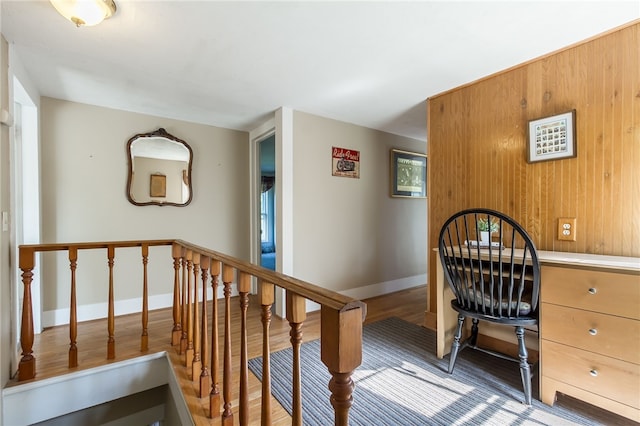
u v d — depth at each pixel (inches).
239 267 43.3
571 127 69.7
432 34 65.9
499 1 55.4
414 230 161.0
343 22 61.6
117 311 111.8
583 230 68.3
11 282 68.1
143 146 117.6
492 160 85.4
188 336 71.1
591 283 53.3
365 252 139.8
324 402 60.7
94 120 108.3
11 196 68.4
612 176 64.5
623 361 49.9
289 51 72.9
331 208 127.6
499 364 76.1
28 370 65.3
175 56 74.9
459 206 93.5
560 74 72.2
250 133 144.6
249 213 145.8
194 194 130.1
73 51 72.0
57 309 101.0
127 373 75.0
